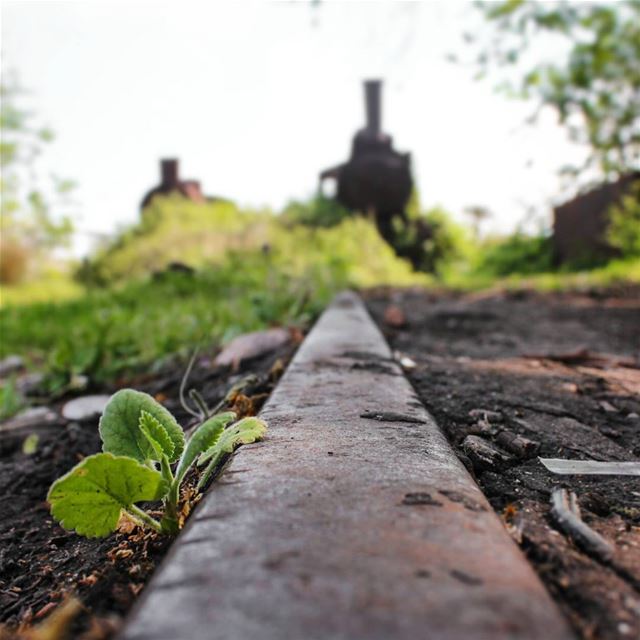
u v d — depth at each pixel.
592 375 0.37
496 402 0.28
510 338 0.59
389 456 0.18
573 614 0.11
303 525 0.13
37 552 0.19
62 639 0.12
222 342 0.57
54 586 0.16
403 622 0.10
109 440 0.17
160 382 0.44
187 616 0.10
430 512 0.14
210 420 0.17
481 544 0.12
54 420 0.38
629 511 0.16
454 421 0.25
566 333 0.63
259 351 0.45
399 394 0.26
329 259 1.87
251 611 0.10
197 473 0.20
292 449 0.18
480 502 0.15
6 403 0.45
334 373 0.30
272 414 0.23
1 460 0.32
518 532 0.14
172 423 0.18
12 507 0.24
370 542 0.12
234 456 0.18
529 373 0.37
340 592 0.10
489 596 0.10
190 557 0.12
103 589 0.14
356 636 0.09
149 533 0.17
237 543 0.12
